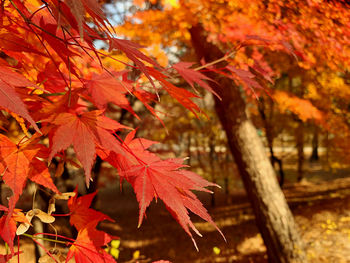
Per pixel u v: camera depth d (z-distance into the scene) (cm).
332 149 1262
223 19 354
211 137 1384
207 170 1437
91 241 88
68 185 498
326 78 771
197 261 762
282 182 1507
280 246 585
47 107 78
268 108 1172
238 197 1778
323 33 387
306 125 1252
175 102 1023
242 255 791
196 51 454
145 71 68
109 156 85
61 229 428
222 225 1038
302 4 361
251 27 340
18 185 67
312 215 973
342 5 404
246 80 164
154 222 1201
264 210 583
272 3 353
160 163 85
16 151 69
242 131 563
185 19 357
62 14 61
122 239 971
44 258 82
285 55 635
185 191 83
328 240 789
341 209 995
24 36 90
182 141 1445
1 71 59
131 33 334
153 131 1086
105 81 100
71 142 70
